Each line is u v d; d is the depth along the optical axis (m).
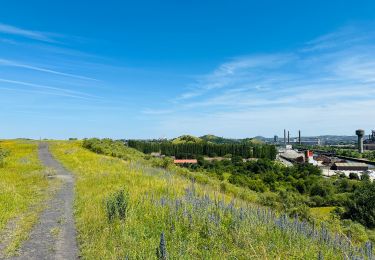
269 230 9.70
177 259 7.87
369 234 14.02
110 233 10.13
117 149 55.19
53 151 53.34
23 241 10.28
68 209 14.75
